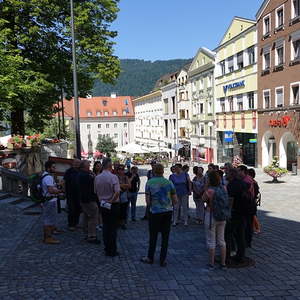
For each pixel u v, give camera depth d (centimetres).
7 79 2100
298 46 3117
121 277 712
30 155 2088
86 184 937
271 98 3528
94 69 2747
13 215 1230
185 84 6344
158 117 8044
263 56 3666
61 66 2711
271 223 1214
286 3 3219
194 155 6000
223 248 752
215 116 5019
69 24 2611
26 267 765
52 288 658
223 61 4697
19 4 2441
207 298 615
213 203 742
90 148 11562
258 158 3816
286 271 736
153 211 771
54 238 992
